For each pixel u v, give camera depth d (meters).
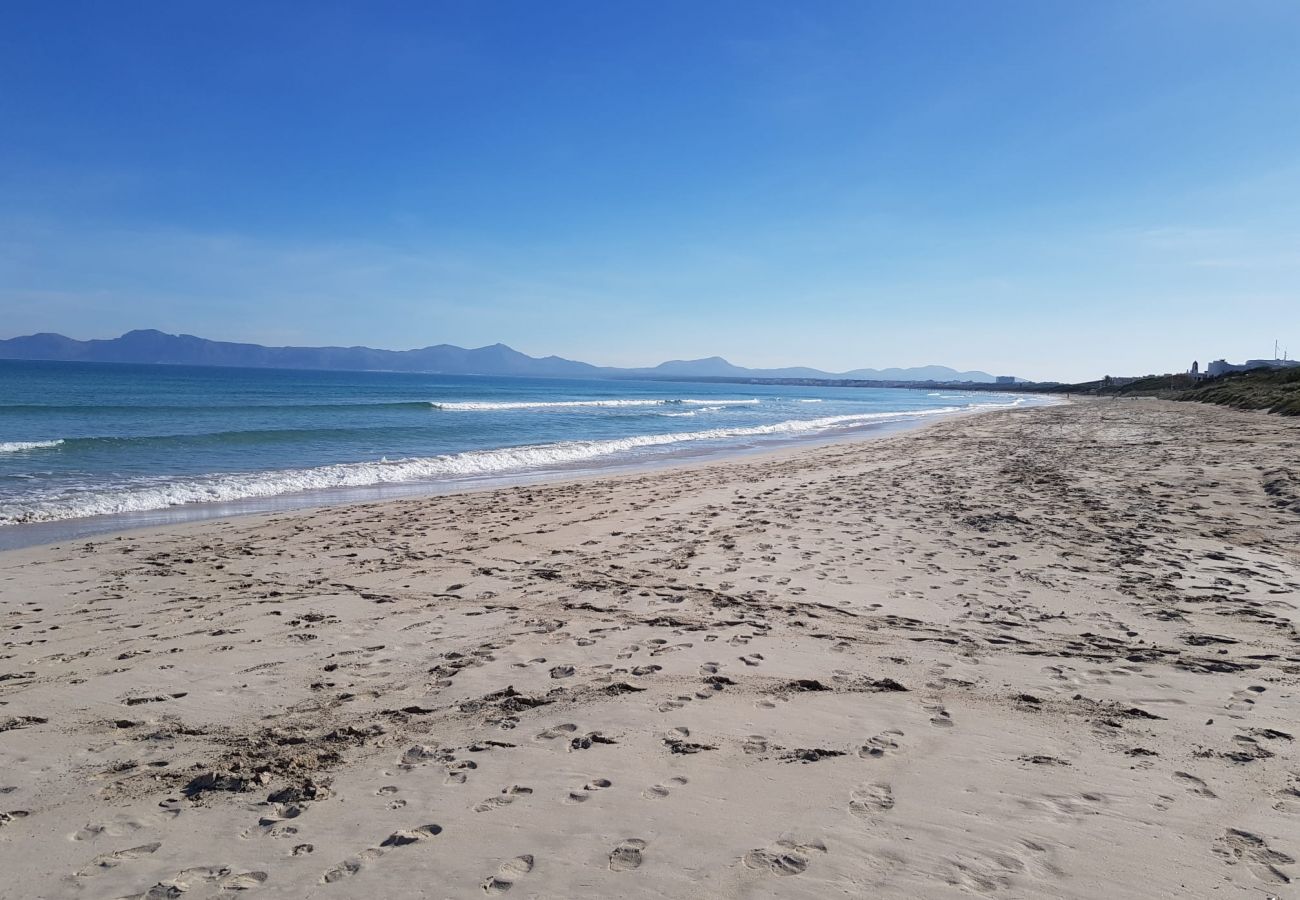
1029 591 6.91
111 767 3.67
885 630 5.83
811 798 3.28
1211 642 5.45
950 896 2.57
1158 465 16.14
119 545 9.67
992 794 3.29
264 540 9.99
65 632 6.01
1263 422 29.09
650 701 4.44
